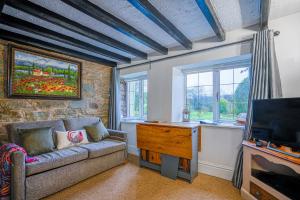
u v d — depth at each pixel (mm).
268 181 1621
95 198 1887
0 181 1689
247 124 2064
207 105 2975
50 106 2850
